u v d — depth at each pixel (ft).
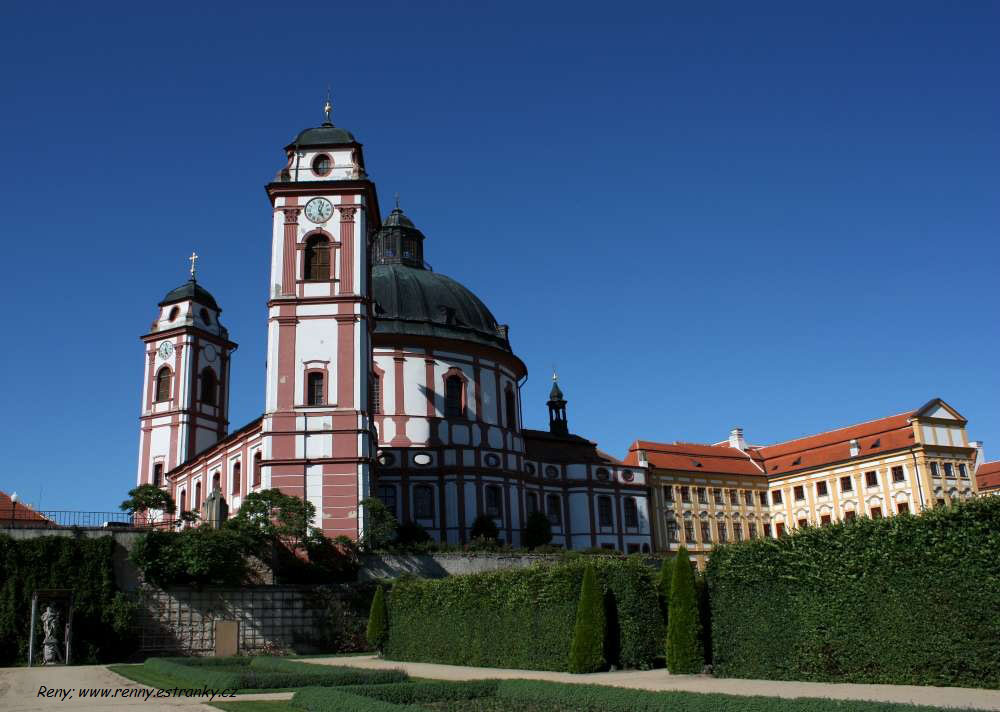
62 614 121.19
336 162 176.14
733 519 298.15
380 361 211.82
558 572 101.65
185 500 232.73
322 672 86.43
